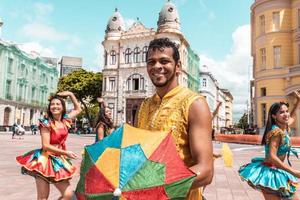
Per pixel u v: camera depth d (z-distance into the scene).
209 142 1.62
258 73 27.56
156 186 1.39
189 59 53.81
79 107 4.78
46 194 3.91
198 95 1.72
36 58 55.25
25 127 51.25
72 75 48.69
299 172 3.36
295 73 24.23
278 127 3.66
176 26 44.31
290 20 26.23
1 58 45.78
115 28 47.41
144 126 1.89
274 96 25.89
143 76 44.22
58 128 4.16
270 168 3.58
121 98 45.41
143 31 45.47
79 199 1.51
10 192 6.38
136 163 1.44
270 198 3.56
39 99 56.97
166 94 1.81
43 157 3.93
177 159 1.50
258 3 27.55
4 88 46.38
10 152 14.77
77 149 17.33
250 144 25.48
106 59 47.44
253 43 30.92
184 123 1.67
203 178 1.52
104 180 1.42
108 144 1.56
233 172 9.84
